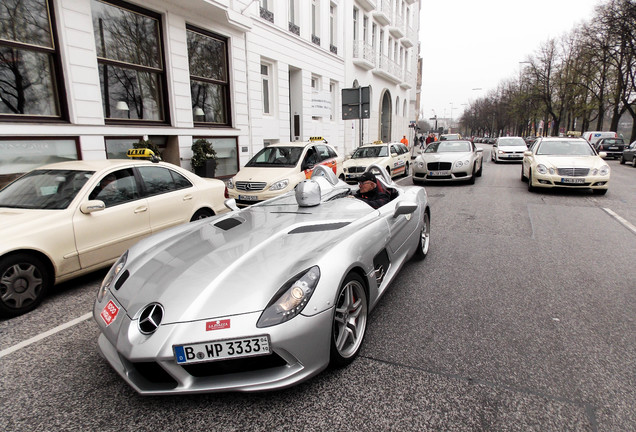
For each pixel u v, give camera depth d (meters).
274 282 2.16
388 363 2.54
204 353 1.96
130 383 2.08
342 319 2.46
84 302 3.69
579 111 37.28
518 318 3.17
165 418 2.07
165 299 2.12
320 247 2.52
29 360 2.69
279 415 2.07
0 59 6.66
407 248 3.92
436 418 2.03
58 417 2.10
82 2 7.53
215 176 11.37
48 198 3.95
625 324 3.04
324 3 17.30
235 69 11.78
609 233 5.93
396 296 3.65
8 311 3.31
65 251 3.70
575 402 2.14
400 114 32.59
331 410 2.10
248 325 1.97
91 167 4.35
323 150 9.70
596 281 3.98
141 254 2.79
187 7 9.75
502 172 16.30
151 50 9.34
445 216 7.38
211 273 2.26
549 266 4.46
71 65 7.43
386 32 26.55
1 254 3.21
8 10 6.71
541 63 42.66
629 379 2.34
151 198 4.66
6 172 6.55
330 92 18.47
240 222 3.21
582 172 9.41
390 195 4.44
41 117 7.21
